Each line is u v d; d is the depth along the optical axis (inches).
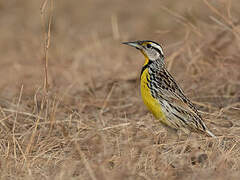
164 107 362.3
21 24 799.1
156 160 309.0
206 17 601.0
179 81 488.4
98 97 488.4
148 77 371.6
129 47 679.1
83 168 306.3
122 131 354.9
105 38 712.4
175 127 366.3
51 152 347.3
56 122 389.1
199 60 499.2
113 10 860.6
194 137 369.7
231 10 548.7
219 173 294.5
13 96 488.1
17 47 703.1
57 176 295.9
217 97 454.0
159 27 737.6
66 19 812.6
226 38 514.9
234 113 423.2
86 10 860.0
